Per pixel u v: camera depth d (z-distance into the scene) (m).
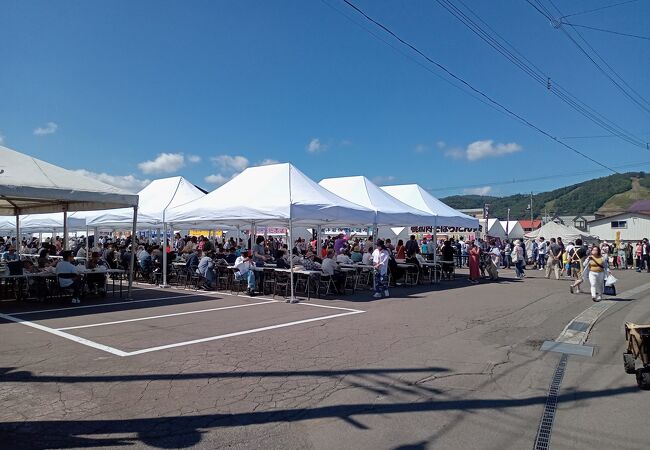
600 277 13.45
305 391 5.48
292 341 7.93
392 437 4.27
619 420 4.66
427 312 11.09
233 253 16.31
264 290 14.21
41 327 8.98
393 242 35.03
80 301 12.42
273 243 21.31
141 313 10.65
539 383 5.89
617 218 50.66
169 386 5.61
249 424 4.54
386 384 5.76
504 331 9.07
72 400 5.12
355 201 16.94
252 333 8.54
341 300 13.05
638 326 5.95
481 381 5.94
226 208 13.41
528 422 4.62
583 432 4.38
